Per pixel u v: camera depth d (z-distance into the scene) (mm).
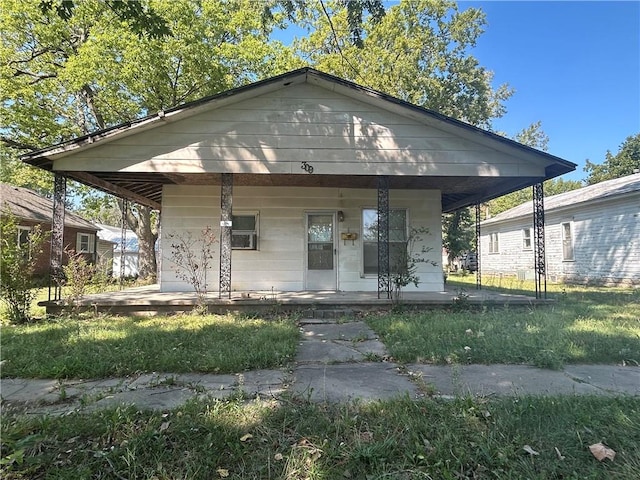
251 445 2283
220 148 7168
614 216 13438
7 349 4426
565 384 3381
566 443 2264
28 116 13484
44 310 7848
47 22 12688
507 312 6875
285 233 9570
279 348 4449
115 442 2332
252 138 7215
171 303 7316
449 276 20469
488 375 3658
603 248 13883
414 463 2084
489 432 2379
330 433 2406
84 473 1992
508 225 20188
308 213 9625
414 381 3496
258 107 7250
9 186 19562
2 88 12758
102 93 14281
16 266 6645
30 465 2088
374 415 2674
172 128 7113
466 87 22094
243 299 7363
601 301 8773
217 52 14445
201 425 2492
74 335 5125
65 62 13562
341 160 7293
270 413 2682
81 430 2459
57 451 2244
